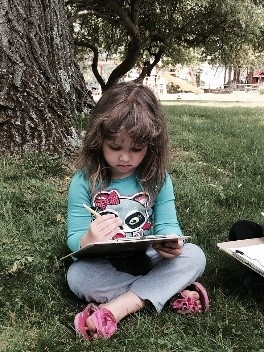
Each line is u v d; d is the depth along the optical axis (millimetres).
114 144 687
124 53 5277
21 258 835
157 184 765
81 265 718
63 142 1432
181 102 6250
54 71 1733
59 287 782
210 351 635
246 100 7219
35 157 1340
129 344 647
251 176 1524
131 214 752
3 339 657
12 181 1214
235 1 3996
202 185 1362
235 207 1240
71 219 745
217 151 1851
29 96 1417
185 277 718
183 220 1089
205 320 697
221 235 1021
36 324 695
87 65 7828
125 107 684
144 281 709
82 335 659
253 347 648
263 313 727
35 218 1042
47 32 1679
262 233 849
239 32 4523
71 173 1330
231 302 745
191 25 4484
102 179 746
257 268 676
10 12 1434
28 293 753
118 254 729
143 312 712
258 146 2025
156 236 674
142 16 4633
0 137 1378
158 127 725
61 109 1480
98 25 4980
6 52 1413
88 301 727
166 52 5309
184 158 1733
